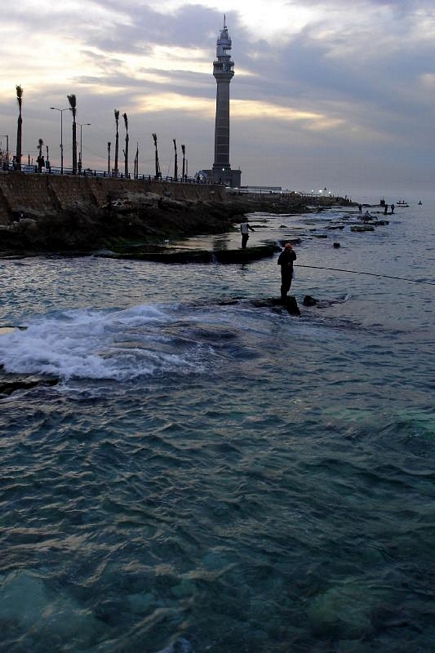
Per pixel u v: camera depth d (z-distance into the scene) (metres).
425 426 9.57
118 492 7.38
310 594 5.65
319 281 26.34
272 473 7.95
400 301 21.84
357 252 39.81
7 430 9.06
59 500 7.18
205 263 31.42
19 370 11.66
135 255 31.97
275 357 13.53
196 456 8.41
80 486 7.50
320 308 20.00
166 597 5.57
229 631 5.19
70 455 8.34
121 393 10.73
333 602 5.55
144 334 14.30
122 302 19.94
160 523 6.72
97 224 37.72
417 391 11.45
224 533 6.57
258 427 9.50
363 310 19.91
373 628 5.25
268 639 5.11
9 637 5.06
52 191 50.25
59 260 31.27
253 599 5.57
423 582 5.86
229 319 17.03
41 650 4.94
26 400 10.24
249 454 8.52
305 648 5.02
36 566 5.96
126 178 69.06
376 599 5.60
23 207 44.06
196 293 22.17
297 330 16.33
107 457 8.30
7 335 13.91
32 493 7.32
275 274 27.94
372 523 6.84
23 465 8.02
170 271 28.14
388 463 8.31
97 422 9.48
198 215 55.38
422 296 23.02
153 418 9.70
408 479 7.87
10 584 5.68
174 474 7.87
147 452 8.49
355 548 6.36
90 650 4.95
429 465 8.28
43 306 18.91
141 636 5.11
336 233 56.72
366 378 12.23
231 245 39.06
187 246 37.97
